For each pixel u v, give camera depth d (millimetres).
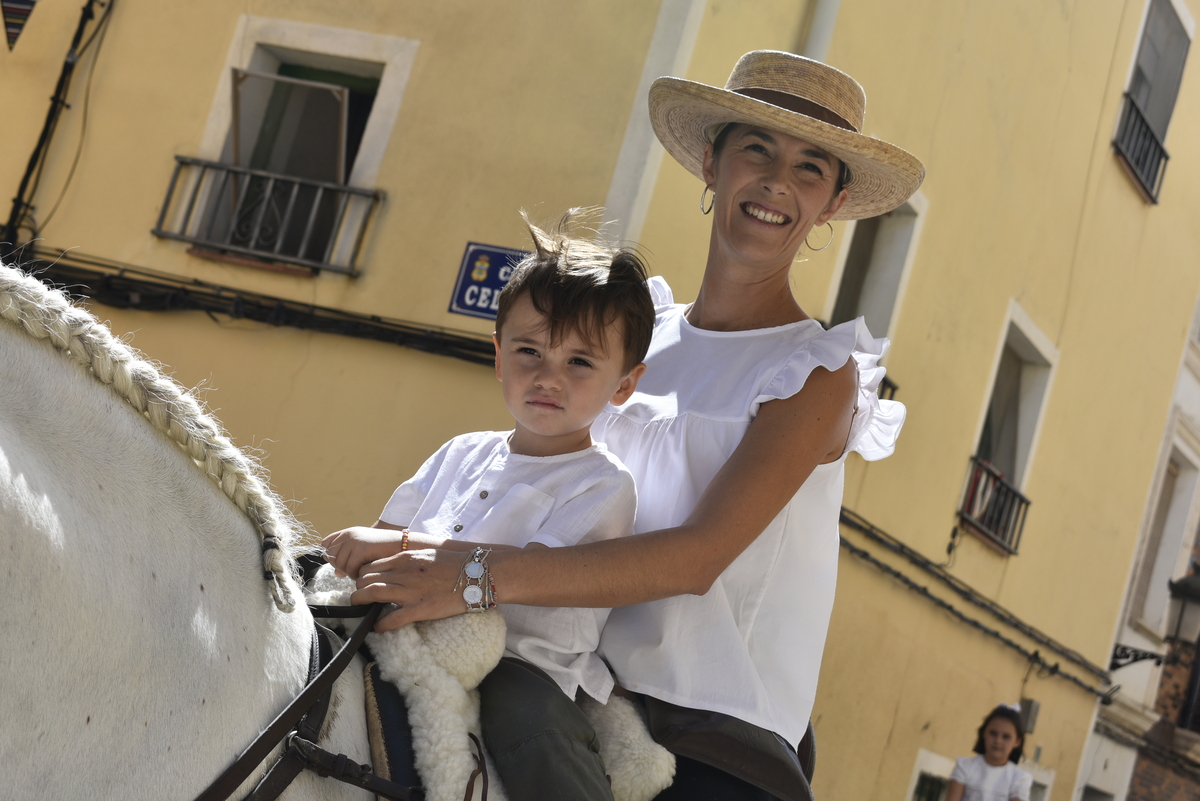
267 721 1249
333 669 1350
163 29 6676
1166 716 13227
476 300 5945
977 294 8219
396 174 6164
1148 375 11133
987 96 7953
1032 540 9484
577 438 1828
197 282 6273
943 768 8609
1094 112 9469
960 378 8125
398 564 1564
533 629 1708
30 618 953
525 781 1488
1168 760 13305
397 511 1942
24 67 6680
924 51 7164
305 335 6121
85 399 1111
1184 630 11047
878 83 6762
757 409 1923
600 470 1795
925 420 7758
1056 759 10461
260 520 1307
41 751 971
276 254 6191
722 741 1758
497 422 5848
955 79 7547
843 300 7246
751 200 2088
